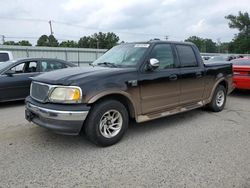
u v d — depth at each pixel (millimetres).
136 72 4449
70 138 4559
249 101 8086
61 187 3004
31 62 7973
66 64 8914
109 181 3141
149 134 4820
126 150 4062
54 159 3730
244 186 3021
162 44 5039
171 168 3463
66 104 3803
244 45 71562
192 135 4777
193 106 5645
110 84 4070
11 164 3562
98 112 4004
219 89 6457
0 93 7207
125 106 4539
